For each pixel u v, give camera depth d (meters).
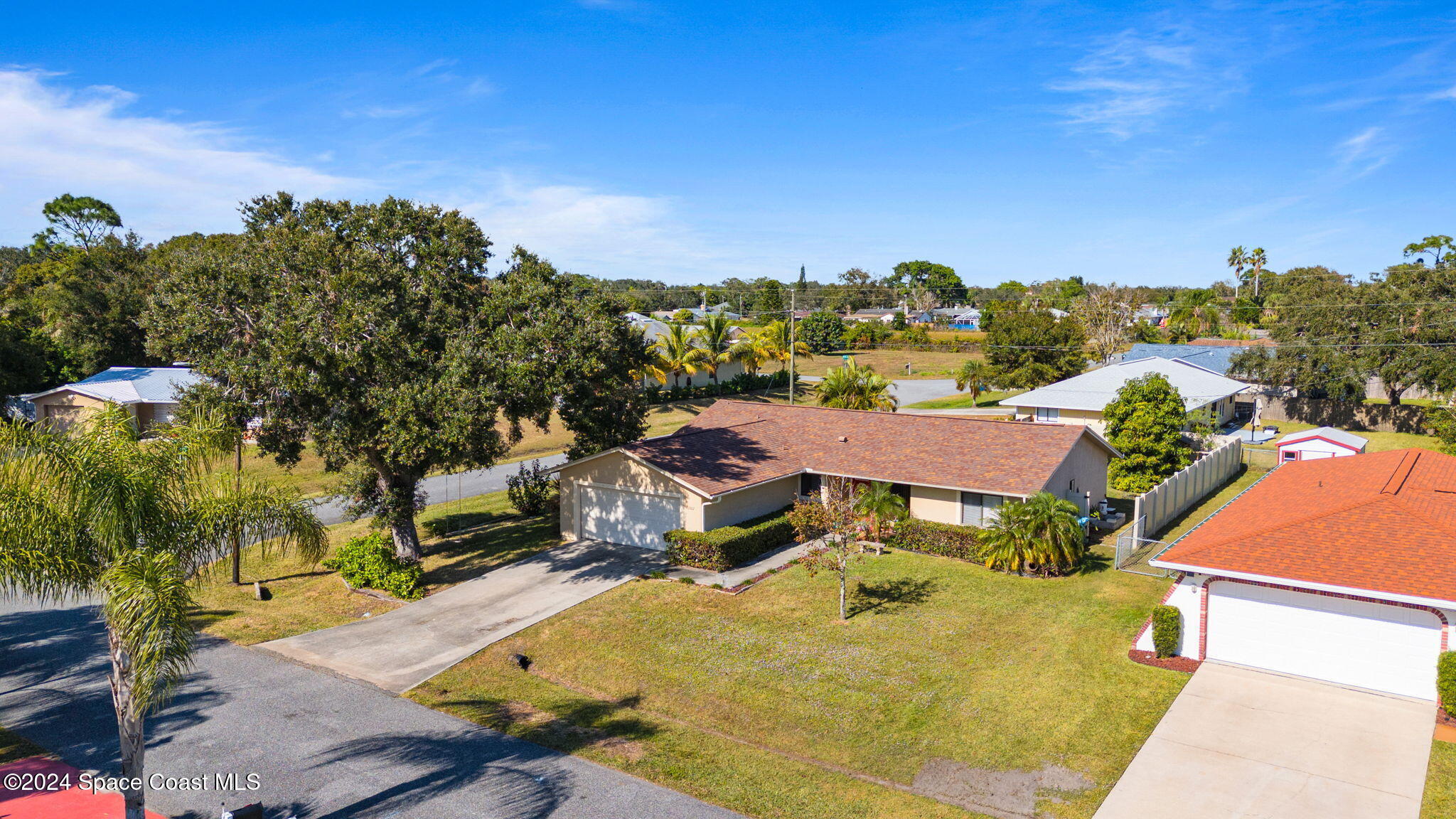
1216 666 18.12
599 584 24.42
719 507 27.53
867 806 13.47
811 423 34.00
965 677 17.88
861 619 21.17
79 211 100.31
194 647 20.50
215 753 15.18
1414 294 51.47
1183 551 18.80
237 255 24.02
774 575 24.81
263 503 14.34
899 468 28.97
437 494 38.91
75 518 11.69
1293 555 17.67
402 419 21.91
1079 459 29.77
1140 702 16.53
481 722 16.62
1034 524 23.88
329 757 15.07
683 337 65.00
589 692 18.08
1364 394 52.47
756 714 16.72
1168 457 36.06
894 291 192.00
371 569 24.72
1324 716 15.74
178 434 13.52
